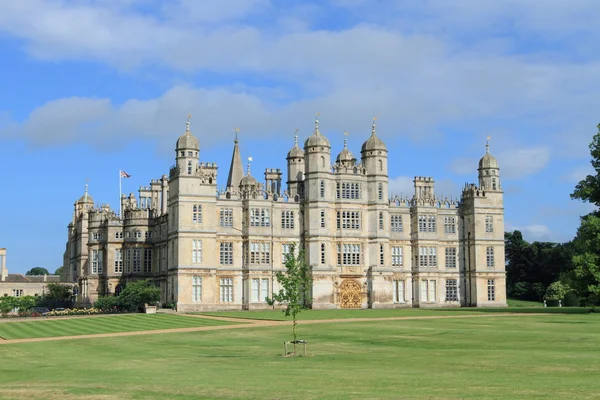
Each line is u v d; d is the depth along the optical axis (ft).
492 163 415.44
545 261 502.38
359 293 380.17
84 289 410.11
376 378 119.24
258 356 164.25
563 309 337.11
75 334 237.25
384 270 382.63
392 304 383.45
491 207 410.72
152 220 401.90
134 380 125.08
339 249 378.12
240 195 374.22
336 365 141.59
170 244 364.79
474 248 406.00
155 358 165.89
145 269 399.44
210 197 360.48
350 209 381.40
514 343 171.83
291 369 136.26
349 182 383.04
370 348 173.68
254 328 240.32
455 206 414.21
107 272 401.49
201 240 357.00
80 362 161.99
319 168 376.07
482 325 228.43
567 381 109.81
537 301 494.18
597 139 302.25
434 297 401.90
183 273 352.08
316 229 373.20
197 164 360.07
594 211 320.29
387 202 388.78
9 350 193.26
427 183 421.18
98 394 108.58
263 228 372.99
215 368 142.00
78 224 486.79
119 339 217.36
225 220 369.30
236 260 368.89
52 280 556.10
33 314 344.69
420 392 102.32
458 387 106.32
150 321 281.33
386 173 388.98
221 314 317.83
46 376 136.05
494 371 124.67
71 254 525.34
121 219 406.82
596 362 132.87
